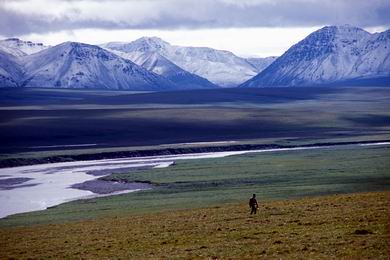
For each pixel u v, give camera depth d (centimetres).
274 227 12600
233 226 13262
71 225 16475
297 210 14862
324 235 11188
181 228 13638
